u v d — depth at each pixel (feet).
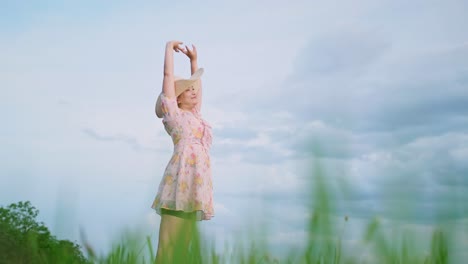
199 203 15.48
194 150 16.20
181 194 15.39
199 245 3.77
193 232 3.86
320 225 2.29
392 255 2.11
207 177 16.29
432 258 2.03
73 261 3.91
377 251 2.15
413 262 2.06
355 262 2.23
